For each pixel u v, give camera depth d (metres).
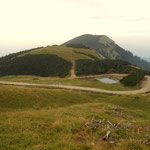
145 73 85.88
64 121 10.16
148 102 32.22
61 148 6.02
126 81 65.62
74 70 114.00
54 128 8.65
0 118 10.79
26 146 6.27
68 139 7.03
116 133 8.46
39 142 6.76
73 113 13.86
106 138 7.39
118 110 21.64
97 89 55.75
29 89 29.81
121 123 11.80
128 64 120.50
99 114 15.41
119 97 39.41
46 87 55.00
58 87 55.69
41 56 162.62
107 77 88.81
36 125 9.17
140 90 55.97
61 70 123.62
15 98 22.53
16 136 7.21
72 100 32.28
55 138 7.28
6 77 107.12
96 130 8.80
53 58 156.38
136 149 6.46
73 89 53.59
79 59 155.12
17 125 8.88
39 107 21.73
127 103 34.22
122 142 6.95
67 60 152.50
